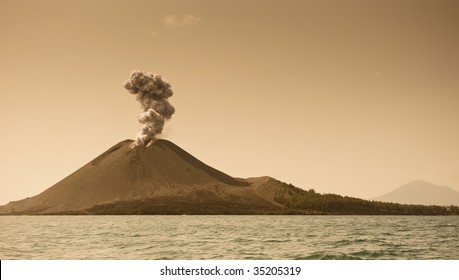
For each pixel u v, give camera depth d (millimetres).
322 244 105250
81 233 152750
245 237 127250
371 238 124062
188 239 121062
